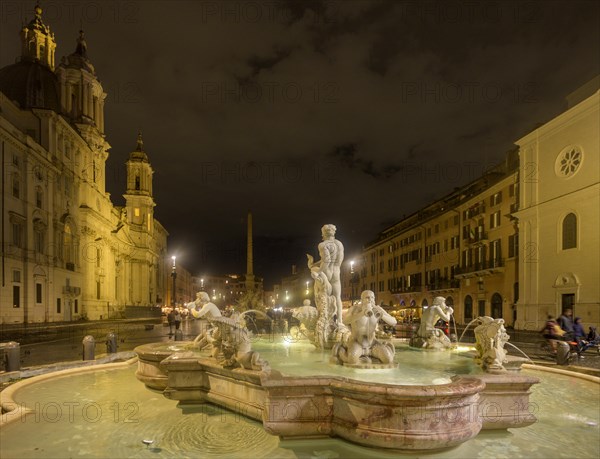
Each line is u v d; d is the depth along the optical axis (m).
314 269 11.11
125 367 12.27
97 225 58.94
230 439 6.02
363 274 77.25
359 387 5.34
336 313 10.75
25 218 38.94
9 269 36.44
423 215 58.56
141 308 74.12
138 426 6.59
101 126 64.19
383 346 7.66
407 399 5.16
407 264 60.00
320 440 5.76
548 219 31.36
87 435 6.21
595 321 26.81
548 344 16.66
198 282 159.00
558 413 7.39
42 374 11.13
